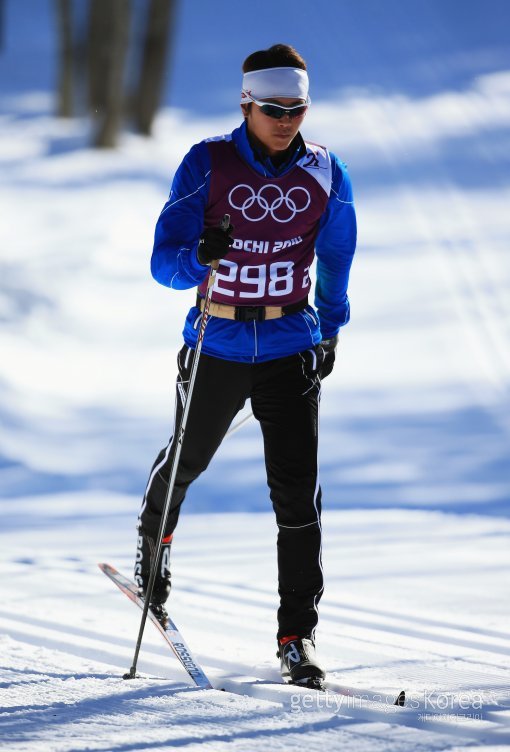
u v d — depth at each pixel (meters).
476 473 31.05
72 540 22.08
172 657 12.37
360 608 16.27
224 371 12.41
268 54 11.84
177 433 12.62
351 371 44.31
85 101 96.25
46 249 61.00
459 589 17.81
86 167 80.81
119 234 65.69
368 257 64.06
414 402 40.00
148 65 89.44
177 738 8.77
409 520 24.80
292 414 12.36
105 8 90.25
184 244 11.88
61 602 15.66
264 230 12.14
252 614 15.55
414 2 127.25
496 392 41.75
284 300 12.39
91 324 51.16
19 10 143.50
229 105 104.75
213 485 29.75
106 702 9.92
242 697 10.20
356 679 12.12
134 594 13.65
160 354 47.78
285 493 12.32
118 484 30.50
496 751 8.59
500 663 13.09
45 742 8.62
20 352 45.16
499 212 72.75
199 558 20.22
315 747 8.59
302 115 11.86
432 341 49.09
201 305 12.51
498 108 96.88
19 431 35.47
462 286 58.62
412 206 74.31
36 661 11.65
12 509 26.67
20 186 75.50
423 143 88.25
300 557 12.30
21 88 112.25
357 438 35.22
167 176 80.94
